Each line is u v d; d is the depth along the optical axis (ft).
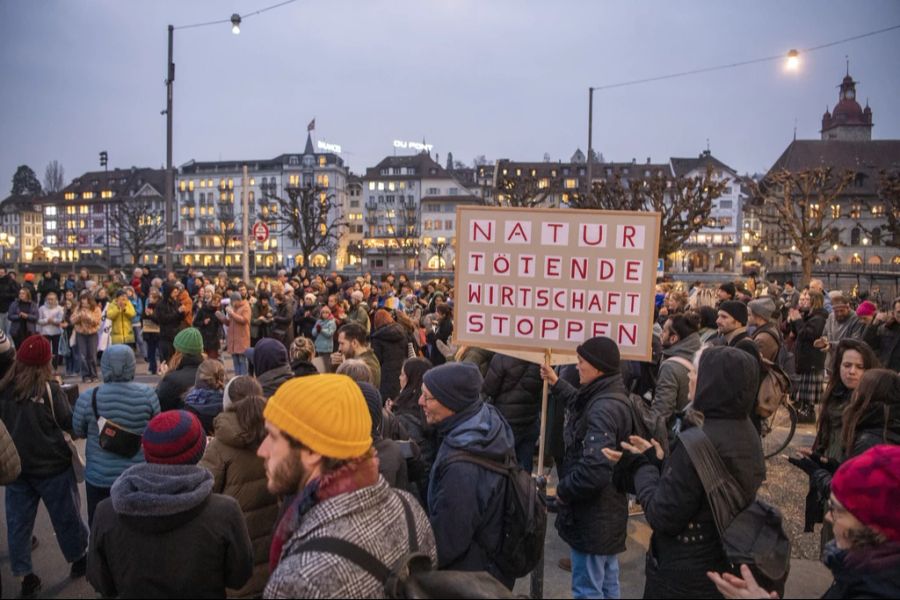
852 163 210.79
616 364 11.18
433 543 6.52
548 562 15.15
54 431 13.75
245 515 10.90
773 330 20.06
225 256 300.20
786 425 26.86
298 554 5.32
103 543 8.06
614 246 13.26
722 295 28.04
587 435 10.67
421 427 14.21
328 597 5.07
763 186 133.08
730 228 292.61
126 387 13.48
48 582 14.20
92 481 13.52
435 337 33.71
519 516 8.91
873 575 6.00
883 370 11.00
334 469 5.74
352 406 5.81
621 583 14.03
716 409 8.21
